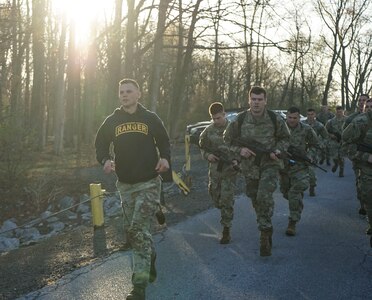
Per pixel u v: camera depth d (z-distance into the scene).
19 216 12.16
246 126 5.95
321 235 7.00
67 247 6.82
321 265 5.55
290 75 50.72
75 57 26.23
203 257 6.00
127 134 4.62
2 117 13.84
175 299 4.62
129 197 4.62
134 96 4.68
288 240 6.73
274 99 61.62
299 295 4.66
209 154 6.71
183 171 13.00
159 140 4.71
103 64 31.80
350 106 54.34
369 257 5.86
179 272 5.43
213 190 6.95
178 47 18.28
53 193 13.14
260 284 4.98
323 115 17.25
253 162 5.93
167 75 46.91
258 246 6.41
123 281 5.21
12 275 5.62
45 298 4.82
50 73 34.28
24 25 16.95
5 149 13.08
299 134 7.88
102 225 7.96
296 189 7.04
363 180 6.21
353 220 8.01
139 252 4.39
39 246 6.96
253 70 41.28
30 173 14.04
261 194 5.85
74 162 19.59
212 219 8.34
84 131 30.22
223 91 50.28
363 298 4.56
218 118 6.70
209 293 4.76
